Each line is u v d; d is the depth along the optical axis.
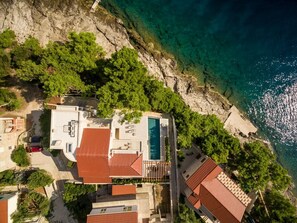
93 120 39.88
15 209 39.22
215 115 46.41
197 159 42.78
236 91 51.03
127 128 41.59
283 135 50.19
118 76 40.59
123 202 39.16
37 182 38.81
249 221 42.28
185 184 42.34
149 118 43.19
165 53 50.56
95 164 36.88
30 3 48.09
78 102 43.03
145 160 41.50
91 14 49.41
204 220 41.41
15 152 40.50
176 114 43.06
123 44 49.47
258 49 52.00
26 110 43.12
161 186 42.53
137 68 41.28
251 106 50.91
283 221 40.44
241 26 52.25
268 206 42.53
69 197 40.19
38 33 47.97
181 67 50.53
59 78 37.81
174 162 42.69
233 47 51.91
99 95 38.38
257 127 50.34
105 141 37.25
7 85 43.50
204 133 42.56
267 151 44.06
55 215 41.12
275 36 52.22
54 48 41.09
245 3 52.06
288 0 52.22
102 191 41.31
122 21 50.22
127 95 38.16
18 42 47.44
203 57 51.31
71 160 37.44
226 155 41.19
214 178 38.88
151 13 51.34
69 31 48.34
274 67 51.75
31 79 39.78
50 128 39.38
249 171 41.66
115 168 37.47
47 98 42.09
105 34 49.22
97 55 46.03
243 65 51.75
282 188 42.97
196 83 50.25
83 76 43.97
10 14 47.91
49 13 48.25
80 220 40.69
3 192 40.28
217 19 52.16
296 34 52.03
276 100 51.06
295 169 49.44
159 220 40.91
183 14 51.81
